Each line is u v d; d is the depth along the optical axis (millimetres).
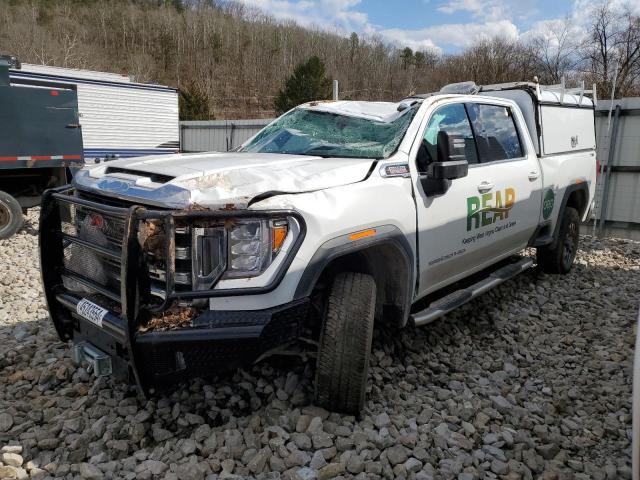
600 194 9633
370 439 2998
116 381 3553
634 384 1805
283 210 2766
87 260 3201
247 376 3617
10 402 3354
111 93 17953
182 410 3246
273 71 77375
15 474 2678
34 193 9977
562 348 4484
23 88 9000
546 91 5984
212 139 20266
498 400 3516
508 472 2854
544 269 6387
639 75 28406
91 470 2680
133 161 3521
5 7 73000
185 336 2619
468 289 4438
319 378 3119
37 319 4809
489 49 42375
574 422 3365
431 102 4086
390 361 3977
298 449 2912
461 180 4094
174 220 2590
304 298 2857
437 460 2920
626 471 2877
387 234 3311
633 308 5457
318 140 4066
